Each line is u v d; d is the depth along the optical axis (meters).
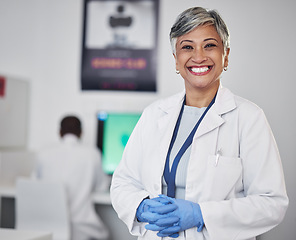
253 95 2.69
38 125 3.74
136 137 1.49
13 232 1.52
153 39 3.53
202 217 1.22
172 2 3.47
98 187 3.12
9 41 3.65
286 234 2.10
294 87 2.61
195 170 1.30
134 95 3.58
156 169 1.36
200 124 1.34
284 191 1.26
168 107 1.44
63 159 3.01
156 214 1.21
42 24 3.76
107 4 3.62
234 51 2.74
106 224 3.36
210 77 1.30
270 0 2.72
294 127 2.47
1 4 3.65
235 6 2.80
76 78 3.69
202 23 1.28
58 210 2.79
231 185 1.29
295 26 2.66
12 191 3.05
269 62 2.69
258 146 1.28
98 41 3.64
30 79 3.74
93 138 3.62
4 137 3.41
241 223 1.24
